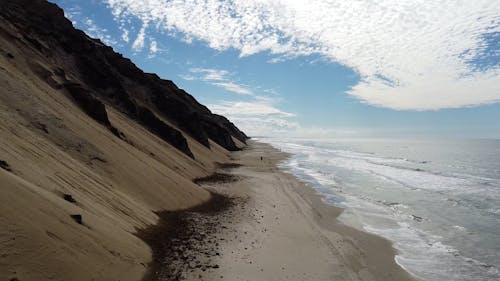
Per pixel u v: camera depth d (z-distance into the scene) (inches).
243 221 880.9
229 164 2283.5
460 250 753.6
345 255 706.8
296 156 3307.1
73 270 385.7
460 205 1193.4
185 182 1109.1
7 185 408.8
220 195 1182.9
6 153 533.3
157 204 853.2
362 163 2645.2
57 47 1797.5
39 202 437.4
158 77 3334.2
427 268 656.4
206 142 2564.0
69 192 569.6
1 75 876.6
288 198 1238.3
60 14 1991.9
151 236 653.3
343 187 1528.1
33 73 1171.3
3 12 1553.9
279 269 614.9
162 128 1807.3
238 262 618.8
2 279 309.3
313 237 808.9
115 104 1747.0
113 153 944.9
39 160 609.3
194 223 805.2
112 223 578.6
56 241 399.9
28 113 818.8
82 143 871.7
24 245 355.9
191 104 3745.1
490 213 1081.4
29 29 1665.8
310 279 587.8
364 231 879.1
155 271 521.0
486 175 1987.0
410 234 861.2
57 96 1117.7
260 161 2630.4
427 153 3978.8
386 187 1540.4
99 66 1902.1
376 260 689.0
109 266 446.0
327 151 4276.6
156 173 1011.9
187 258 596.1
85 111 1216.2
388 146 5984.3
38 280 338.6
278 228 858.1
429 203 1219.2
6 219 362.0
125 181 847.1
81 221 483.8
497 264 677.3
